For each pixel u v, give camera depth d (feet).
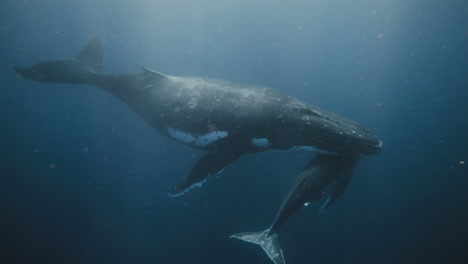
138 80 32.96
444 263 39.63
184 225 44.88
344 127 23.08
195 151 50.16
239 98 25.39
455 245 42.47
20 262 43.73
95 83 36.37
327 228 44.52
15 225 50.80
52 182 60.85
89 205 52.80
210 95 26.48
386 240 43.34
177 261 40.63
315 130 22.61
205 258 40.34
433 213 48.75
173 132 29.12
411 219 47.57
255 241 20.06
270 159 45.16
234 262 39.22
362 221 46.68
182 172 52.65
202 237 42.65
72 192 57.26
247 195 45.85
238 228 41.73
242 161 44.01
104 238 46.47
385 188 54.80
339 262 39.68
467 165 61.82
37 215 52.85
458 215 47.85
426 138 74.13
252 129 24.08
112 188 55.62
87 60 38.63
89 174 59.67
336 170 20.95
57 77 35.35
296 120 23.45
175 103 28.22
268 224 41.19
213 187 47.60
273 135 24.04
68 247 45.73
